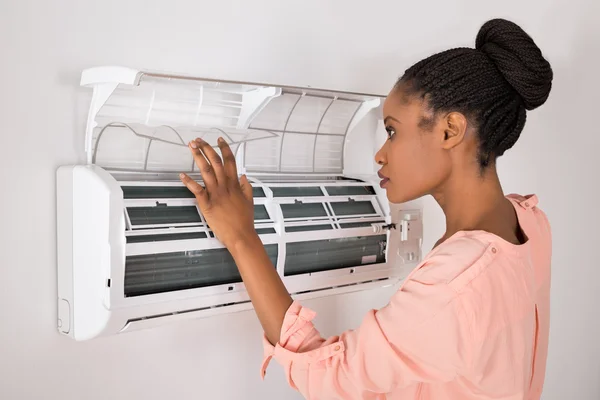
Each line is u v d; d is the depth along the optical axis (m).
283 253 1.13
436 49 1.69
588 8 1.79
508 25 0.86
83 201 0.96
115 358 1.13
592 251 1.91
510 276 0.80
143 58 1.12
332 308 1.51
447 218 0.90
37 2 0.99
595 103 1.86
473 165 0.85
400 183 0.90
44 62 1.00
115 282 0.92
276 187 1.20
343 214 1.28
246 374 1.35
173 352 1.21
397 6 1.57
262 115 1.21
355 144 1.51
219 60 1.24
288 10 1.34
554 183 1.84
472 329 0.76
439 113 0.84
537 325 0.96
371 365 0.81
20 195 0.99
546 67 0.86
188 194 1.07
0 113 0.96
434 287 0.77
